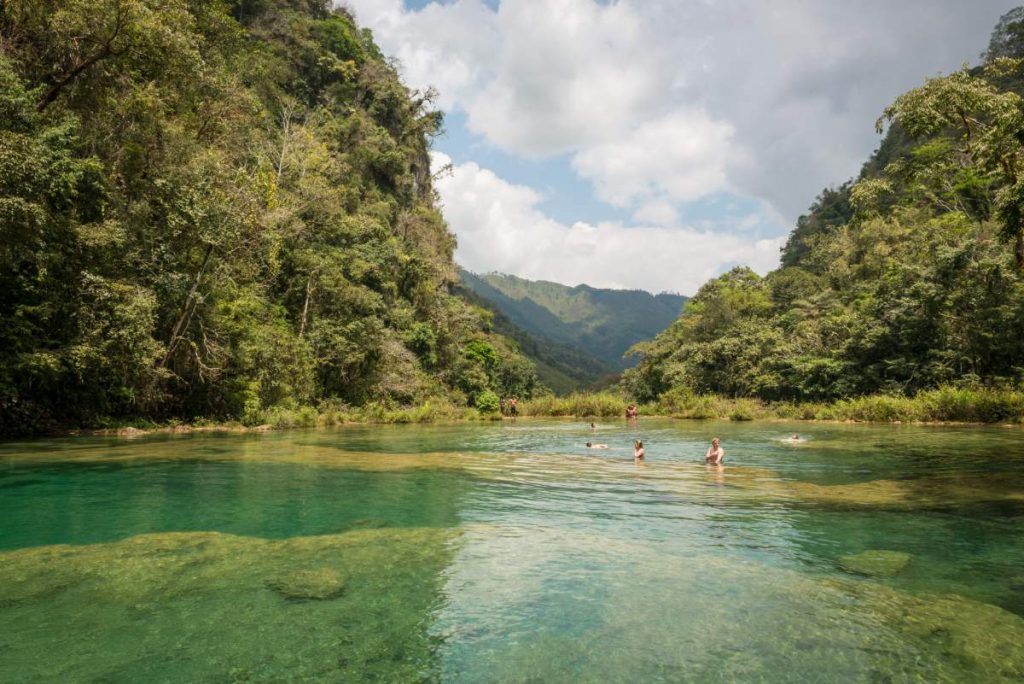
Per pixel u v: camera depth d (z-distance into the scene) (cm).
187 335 2347
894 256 5162
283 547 659
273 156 4100
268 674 368
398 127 6831
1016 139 1623
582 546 678
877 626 453
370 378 3603
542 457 1600
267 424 2558
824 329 4594
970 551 659
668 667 383
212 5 3195
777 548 672
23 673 366
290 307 3434
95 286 1875
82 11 1830
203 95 2809
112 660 385
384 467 1327
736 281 7806
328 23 6575
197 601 493
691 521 809
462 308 5581
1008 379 3097
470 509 881
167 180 2266
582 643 420
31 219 1528
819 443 1981
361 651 404
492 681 361
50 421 1973
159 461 1330
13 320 1706
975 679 370
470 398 4894
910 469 1323
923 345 3628
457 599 505
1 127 1548
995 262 3192
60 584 529
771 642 423
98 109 2142
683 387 5369
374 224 4606
